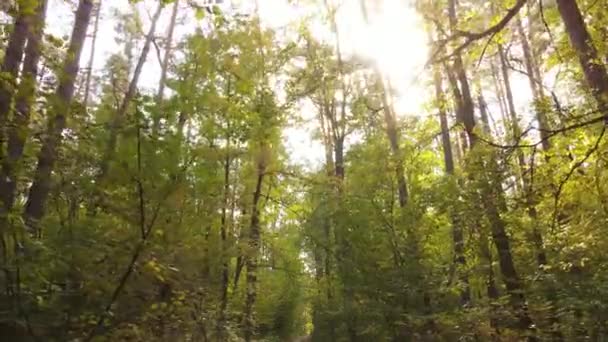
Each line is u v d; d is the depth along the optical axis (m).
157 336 6.38
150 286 5.50
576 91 7.74
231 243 9.86
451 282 11.06
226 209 10.56
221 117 9.01
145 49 12.59
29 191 5.55
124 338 5.34
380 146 13.68
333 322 15.41
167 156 5.43
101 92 6.36
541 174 6.56
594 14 6.90
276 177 13.59
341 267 12.88
